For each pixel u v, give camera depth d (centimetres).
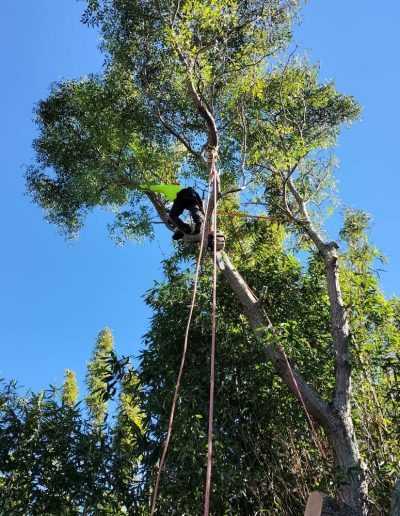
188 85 621
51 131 1090
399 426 695
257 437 698
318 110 1069
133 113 1006
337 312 767
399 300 820
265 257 894
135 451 664
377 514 642
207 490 231
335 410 684
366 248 859
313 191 1006
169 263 863
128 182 985
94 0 905
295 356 715
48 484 617
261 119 970
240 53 751
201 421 669
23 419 650
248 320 769
